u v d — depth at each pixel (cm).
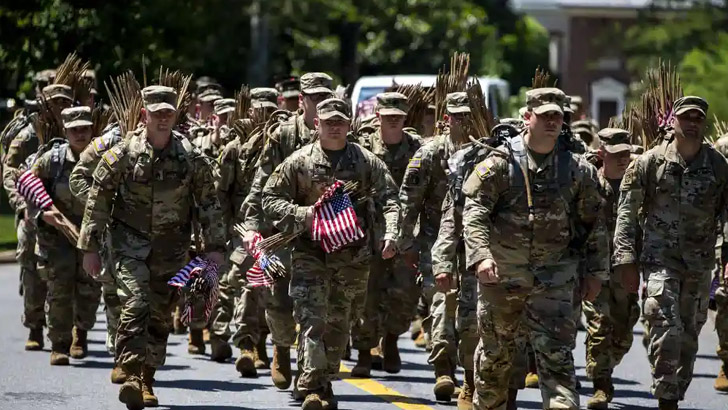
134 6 5472
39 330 3155
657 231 2278
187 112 3136
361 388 2639
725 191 2272
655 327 2261
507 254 1950
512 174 1936
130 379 2275
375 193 2317
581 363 3117
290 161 2297
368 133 2922
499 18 12406
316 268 2297
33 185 2825
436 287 2512
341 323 2331
